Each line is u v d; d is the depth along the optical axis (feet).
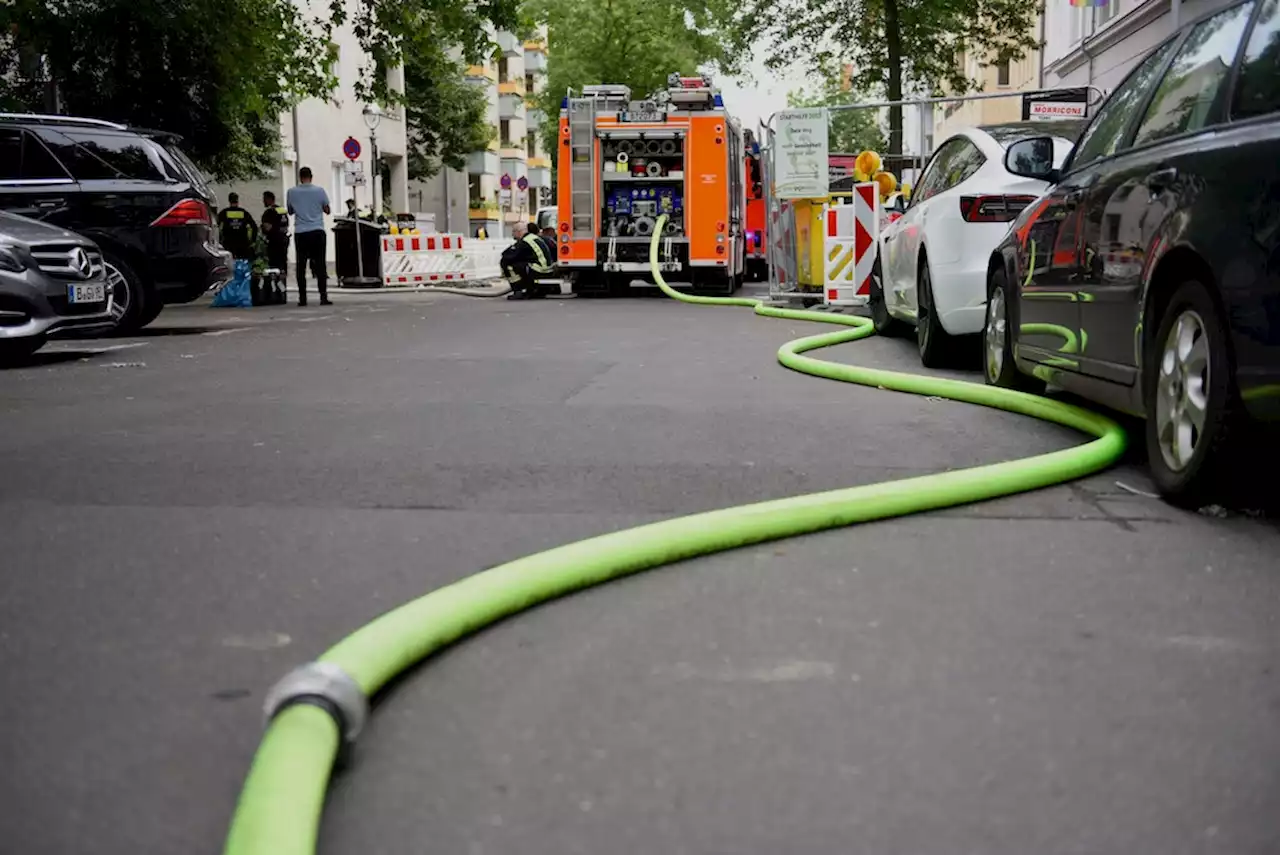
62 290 36.27
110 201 46.34
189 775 8.57
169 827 7.82
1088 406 24.41
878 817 7.86
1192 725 9.28
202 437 21.94
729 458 19.60
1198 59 17.58
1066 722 9.34
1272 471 15.37
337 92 144.36
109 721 9.50
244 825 6.98
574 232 71.61
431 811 8.00
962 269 29.22
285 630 11.59
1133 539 14.66
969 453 19.86
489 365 33.76
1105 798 8.10
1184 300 15.84
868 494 15.53
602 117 70.79
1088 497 16.84
